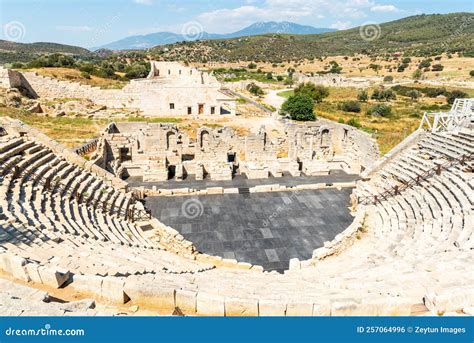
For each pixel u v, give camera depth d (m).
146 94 63.81
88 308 8.41
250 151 36.59
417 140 31.25
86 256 12.80
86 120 53.66
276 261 19.84
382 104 80.31
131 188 27.59
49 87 72.38
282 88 114.62
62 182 21.70
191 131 50.50
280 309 8.97
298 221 24.45
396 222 21.31
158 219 24.36
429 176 24.59
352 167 34.47
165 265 14.96
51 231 14.52
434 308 9.18
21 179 19.16
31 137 25.50
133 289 9.45
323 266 17.64
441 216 19.56
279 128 54.03
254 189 29.23
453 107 31.84
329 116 70.75
